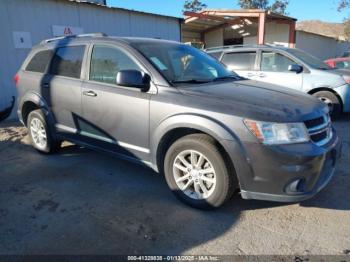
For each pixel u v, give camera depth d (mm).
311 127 3064
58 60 4789
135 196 3738
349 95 7113
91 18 9766
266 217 3234
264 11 15594
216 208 3279
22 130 6879
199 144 3184
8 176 4387
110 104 3914
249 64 8117
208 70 4266
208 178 3266
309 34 24516
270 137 2883
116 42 4059
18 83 5387
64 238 2943
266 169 2906
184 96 3346
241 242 2848
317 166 2965
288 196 2947
